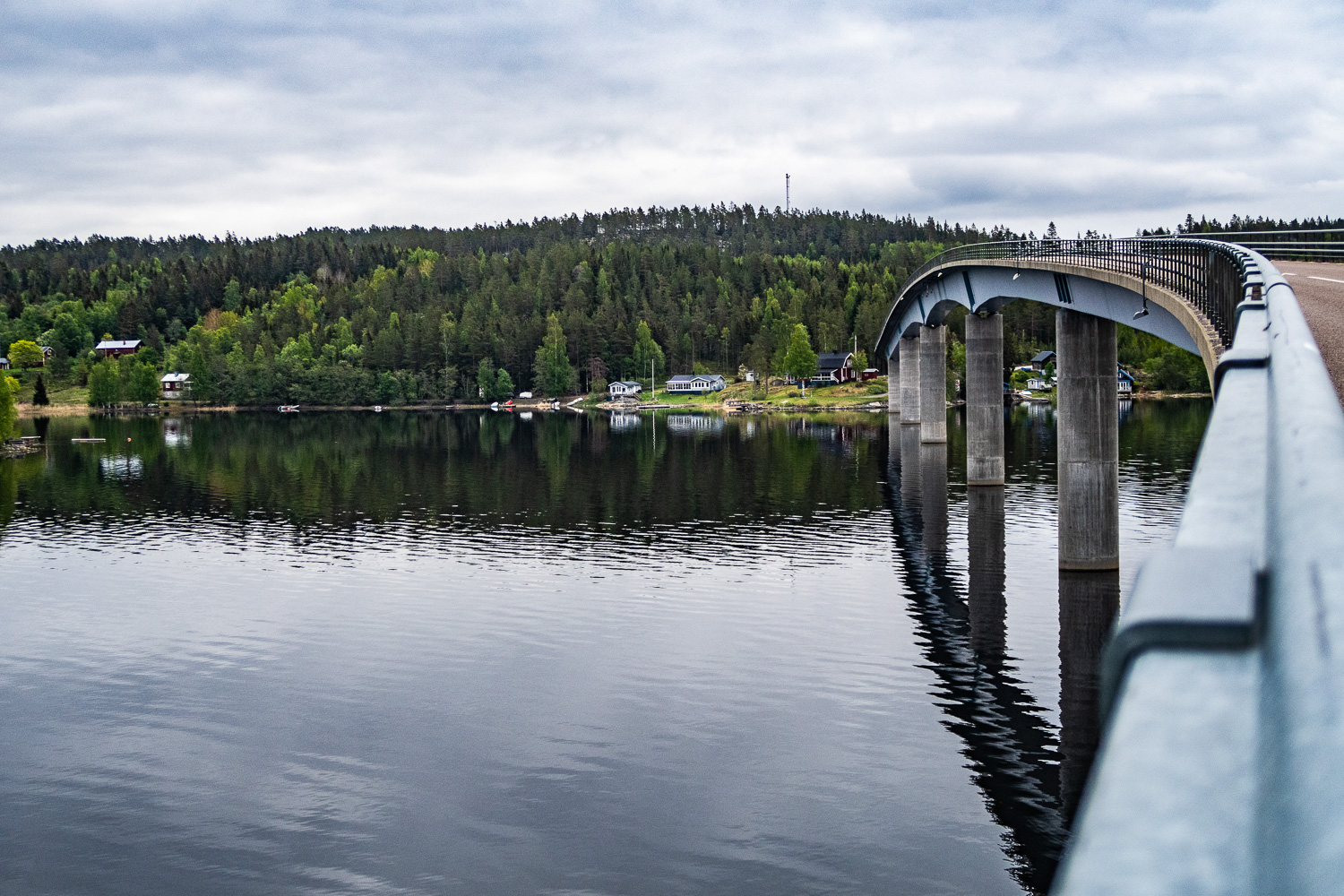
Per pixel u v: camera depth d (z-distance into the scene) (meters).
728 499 72.44
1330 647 1.46
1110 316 44.22
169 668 35.41
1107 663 1.99
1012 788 25.45
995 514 63.31
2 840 23.83
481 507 70.94
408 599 44.06
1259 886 1.23
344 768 27.30
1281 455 2.96
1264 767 1.47
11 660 36.47
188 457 115.31
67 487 87.06
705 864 22.33
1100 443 47.47
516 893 21.34
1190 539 2.59
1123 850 1.41
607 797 25.41
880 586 44.94
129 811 25.19
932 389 110.94
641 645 36.81
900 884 21.53
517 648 36.81
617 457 107.50
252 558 53.78
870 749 27.80
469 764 27.39
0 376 128.62
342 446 129.62
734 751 27.83
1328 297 29.94
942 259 87.69
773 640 37.16
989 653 35.41
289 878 22.14
